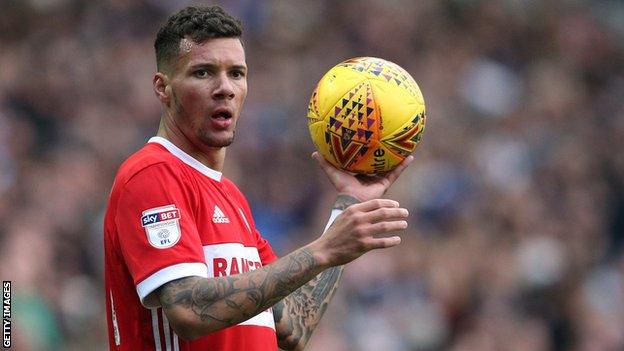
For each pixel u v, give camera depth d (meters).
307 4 66.19
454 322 45.47
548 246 50.81
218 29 17.36
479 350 43.31
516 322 44.50
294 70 62.16
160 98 17.92
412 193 53.50
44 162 51.75
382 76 18.66
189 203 17.06
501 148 58.94
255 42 63.91
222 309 16.03
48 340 38.38
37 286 39.50
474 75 65.06
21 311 37.78
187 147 17.69
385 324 43.53
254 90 59.28
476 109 63.06
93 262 45.34
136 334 17.12
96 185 50.28
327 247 16.33
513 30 69.94
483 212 52.69
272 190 52.25
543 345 44.28
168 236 16.47
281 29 64.75
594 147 60.66
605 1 74.25
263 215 51.12
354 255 16.38
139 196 16.69
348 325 42.84
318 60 63.72
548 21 71.25
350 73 18.70
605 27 72.50
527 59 69.06
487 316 44.66
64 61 59.47
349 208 16.45
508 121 62.31
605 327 46.12
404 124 18.50
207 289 16.09
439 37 67.75
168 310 16.14
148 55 60.28
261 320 17.69
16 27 61.94
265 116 57.34
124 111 56.81
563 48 70.12
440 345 44.47
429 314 44.69
